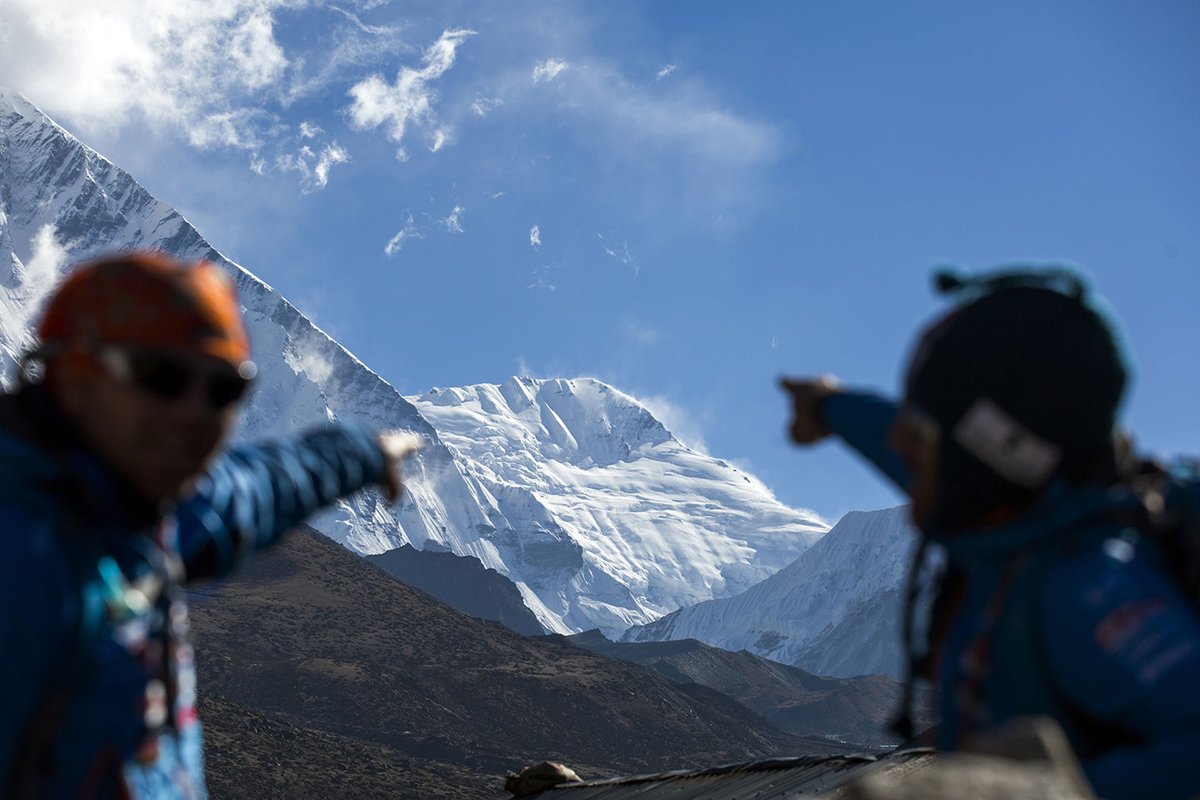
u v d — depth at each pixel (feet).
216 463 10.59
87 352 9.08
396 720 483.10
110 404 9.08
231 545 10.32
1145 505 8.70
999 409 8.59
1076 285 8.90
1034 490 8.72
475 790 368.68
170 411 9.11
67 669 8.76
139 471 9.17
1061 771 6.72
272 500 10.75
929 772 6.68
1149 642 7.86
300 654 524.93
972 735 8.66
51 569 8.62
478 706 518.37
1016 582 8.49
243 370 9.44
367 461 11.64
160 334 9.11
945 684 9.00
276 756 357.41
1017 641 8.38
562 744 513.45
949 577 9.27
